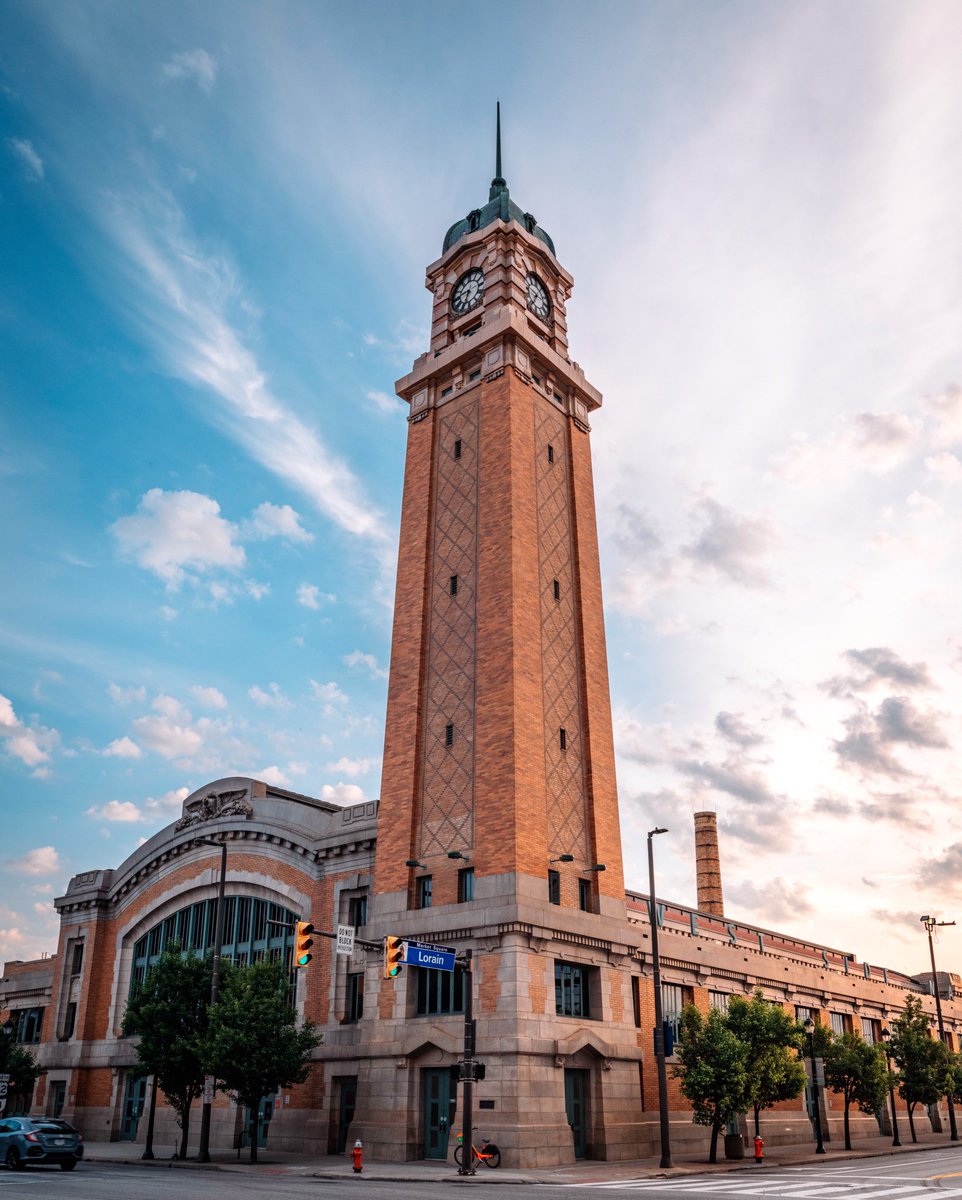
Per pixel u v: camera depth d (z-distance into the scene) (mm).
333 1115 39969
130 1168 33562
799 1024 43531
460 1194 22500
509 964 35219
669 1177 29875
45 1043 56625
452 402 49125
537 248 52562
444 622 44125
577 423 50906
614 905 41250
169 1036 39906
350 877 43594
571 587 46656
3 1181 24938
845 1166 35594
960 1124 74688
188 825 52844
